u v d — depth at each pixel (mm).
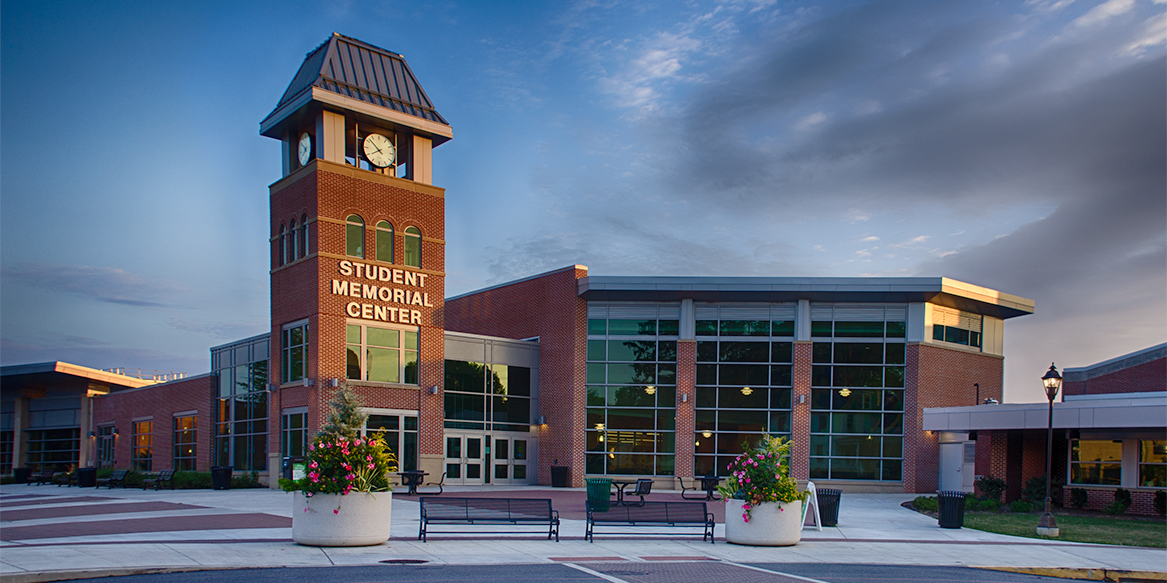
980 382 43031
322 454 16688
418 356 38688
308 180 36844
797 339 40625
